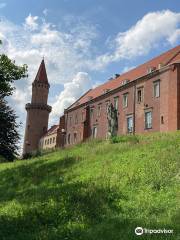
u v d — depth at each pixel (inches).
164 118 1921.8
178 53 2094.0
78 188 652.7
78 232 458.9
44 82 4269.2
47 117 4247.0
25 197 693.9
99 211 524.1
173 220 445.4
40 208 572.7
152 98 2053.4
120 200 556.7
